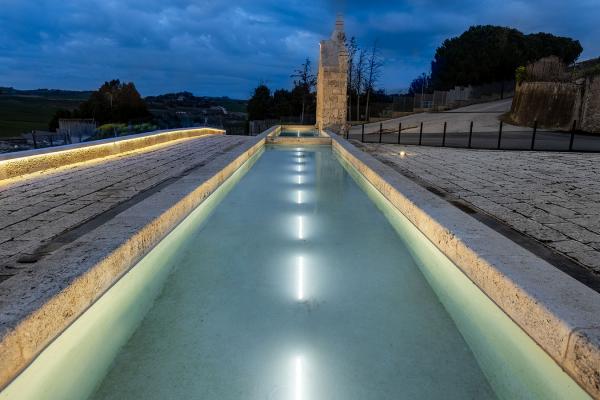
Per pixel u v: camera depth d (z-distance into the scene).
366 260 3.97
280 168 9.91
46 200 4.93
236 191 7.16
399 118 33.44
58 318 2.30
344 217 5.50
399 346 2.54
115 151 9.53
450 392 2.12
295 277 3.55
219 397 2.09
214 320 2.85
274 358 2.41
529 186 5.85
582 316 2.03
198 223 5.21
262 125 34.25
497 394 2.09
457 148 11.97
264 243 4.44
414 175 6.85
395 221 5.31
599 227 3.80
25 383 2.03
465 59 42.97
